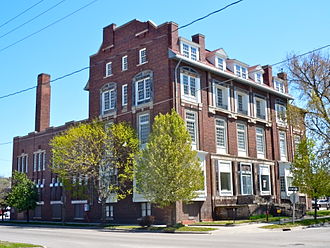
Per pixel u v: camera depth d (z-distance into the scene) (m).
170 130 30.08
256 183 42.09
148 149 30.09
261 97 45.91
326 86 37.56
